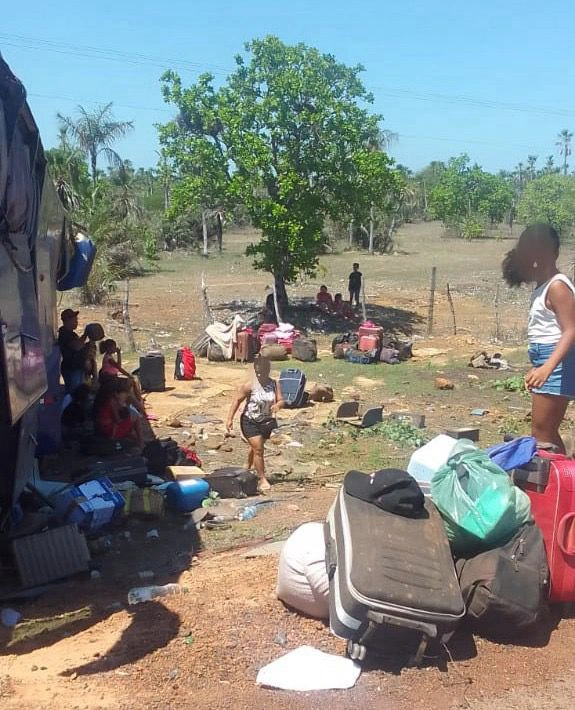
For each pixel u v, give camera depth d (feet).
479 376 59.31
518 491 15.53
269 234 83.10
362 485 15.69
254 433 30.66
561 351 16.57
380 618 13.57
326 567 15.26
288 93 79.30
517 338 78.43
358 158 82.02
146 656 14.94
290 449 38.29
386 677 13.88
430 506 15.65
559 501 15.69
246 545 22.82
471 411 47.75
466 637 15.14
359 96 84.28
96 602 18.93
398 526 14.90
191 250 190.08
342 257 182.09
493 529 14.98
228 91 81.35
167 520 25.77
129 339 69.21
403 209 237.45
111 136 148.46
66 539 20.93
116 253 125.70
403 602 13.65
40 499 24.49
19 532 21.81
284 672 13.89
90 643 16.01
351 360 65.82
